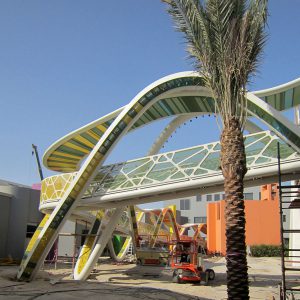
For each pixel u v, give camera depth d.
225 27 12.98
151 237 47.06
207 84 13.58
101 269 37.25
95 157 25.98
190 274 26.30
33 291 18.81
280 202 13.13
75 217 38.59
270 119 23.47
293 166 21.30
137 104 26.62
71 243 50.88
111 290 20.14
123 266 41.22
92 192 27.64
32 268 24.36
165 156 26.33
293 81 29.06
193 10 13.32
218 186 25.17
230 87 12.80
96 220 29.72
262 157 22.30
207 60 13.19
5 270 29.28
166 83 27.31
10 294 17.56
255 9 13.07
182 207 93.06
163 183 24.86
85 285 22.20
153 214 59.16
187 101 30.12
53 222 25.25
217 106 13.17
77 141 35.78
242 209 12.02
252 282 27.88
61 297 17.06
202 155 24.59
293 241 40.69
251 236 57.66
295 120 37.53
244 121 12.91
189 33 13.55
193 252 26.84
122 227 46.66
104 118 31.88
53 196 30.02
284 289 12.55
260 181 23.77
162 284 26.03
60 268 36.25
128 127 26.53
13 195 41.66
